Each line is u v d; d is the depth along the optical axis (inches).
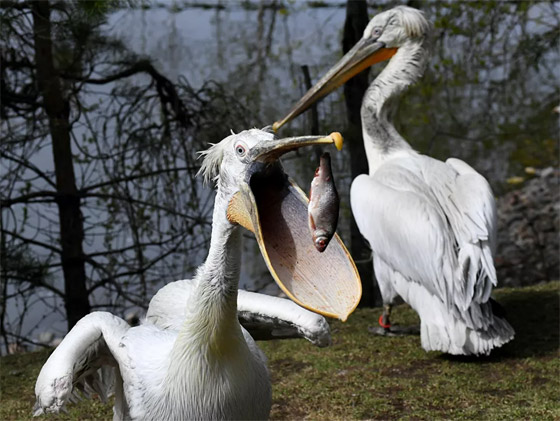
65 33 322.3
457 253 227.6
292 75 422.3
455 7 394.0
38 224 341.7
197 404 124.8
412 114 446.9
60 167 336.8
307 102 276.1
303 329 140.3
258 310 144.3
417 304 234.8
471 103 487.5
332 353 243.9
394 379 219.1
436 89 445.7
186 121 370.0
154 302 158.1
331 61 437.1
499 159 547.2
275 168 118.0
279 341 258.1
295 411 199.2
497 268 439.8
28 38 324.2
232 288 122.6
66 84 344.2
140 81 380.2
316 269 112.0
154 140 362.9
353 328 272.8
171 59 438.9
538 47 398.9
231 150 116.9
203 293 122.9
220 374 124.4
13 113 347.6
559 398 198.5
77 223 338.3
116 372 141.0
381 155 264.8
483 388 209.8
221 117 373.7
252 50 457.7
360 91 358.3
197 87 435.2
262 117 401.7
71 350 130.0
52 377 125.3
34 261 327.6
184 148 369.4
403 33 265.4
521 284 424.2
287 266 114.0
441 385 213.5
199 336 123.6
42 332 370.0
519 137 536.1
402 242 233.9
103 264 358.6
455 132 490.3
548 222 485.1
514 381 212.5
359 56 271.9
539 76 500.4
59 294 337.4
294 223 115.7
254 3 456.1
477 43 402.3
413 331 261.9
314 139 102.0
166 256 358.0
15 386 228.8
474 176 243.8
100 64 353.4
